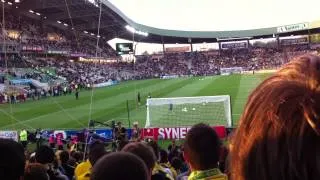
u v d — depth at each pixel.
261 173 1.06
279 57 127.69
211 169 3.95
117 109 48.09
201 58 140.38
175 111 37.06
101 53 119.81
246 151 1.09
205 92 61.50
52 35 102.56
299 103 1.05
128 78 113.81
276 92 1.09
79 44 111.06
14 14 90.50
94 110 48.31
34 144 31.33
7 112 49.19
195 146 3.89
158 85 83.12
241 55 137.38
